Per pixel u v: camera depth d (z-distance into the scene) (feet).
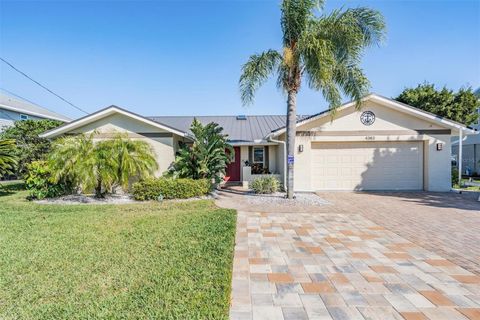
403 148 37.91
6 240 16.01
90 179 29.58
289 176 30.37
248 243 15.72
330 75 26.84
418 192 36.01
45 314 8.60
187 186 31.99
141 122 38.06
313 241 16.07
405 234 17.43
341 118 37.24
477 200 29.89
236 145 45.37
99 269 11.91
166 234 17.04
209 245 14.96
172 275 11.22
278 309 8.89
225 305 8.98
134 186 31.22
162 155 38.19
